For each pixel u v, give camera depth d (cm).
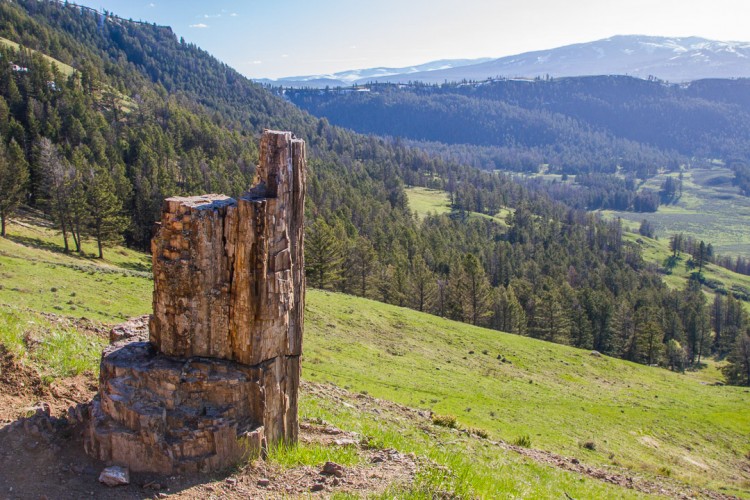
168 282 1076
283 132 1124
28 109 12606
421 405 3681
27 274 4169
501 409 4178
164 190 10231
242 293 1077
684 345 11581
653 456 4022
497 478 1571
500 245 14925
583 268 15550
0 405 1130
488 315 9319
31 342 1459
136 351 1130
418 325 6303
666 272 19350
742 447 4631
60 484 924
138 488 946
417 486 1091
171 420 1026
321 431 1479
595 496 1931
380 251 11562
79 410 1113
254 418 1112
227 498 954
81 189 7756
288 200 1146
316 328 5153
